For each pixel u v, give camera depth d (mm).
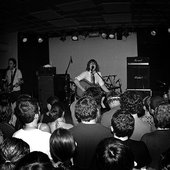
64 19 7152
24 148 1403
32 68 9180
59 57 10484
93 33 9102
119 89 9930
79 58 10344
